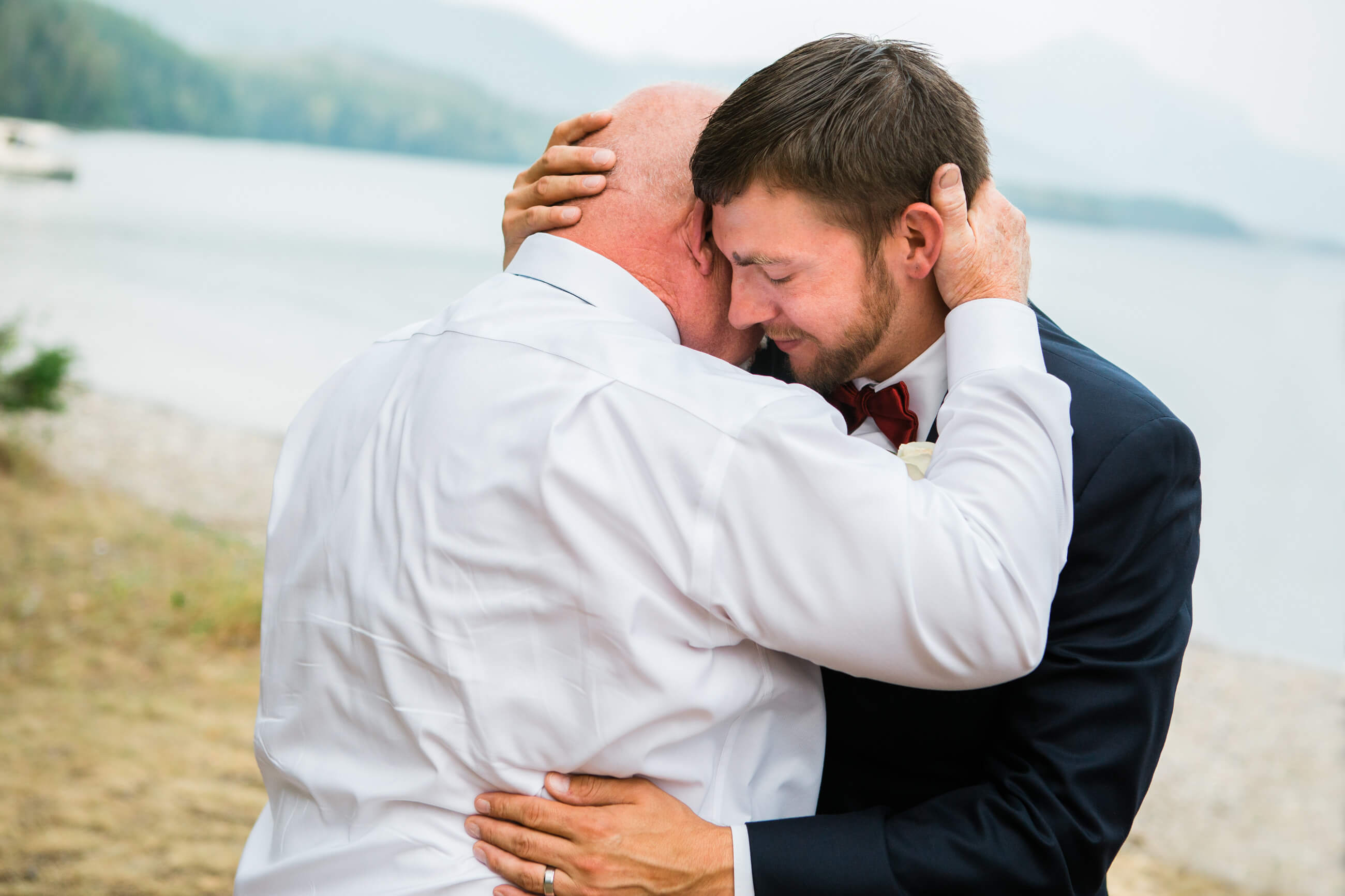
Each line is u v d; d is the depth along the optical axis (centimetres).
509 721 110
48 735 432
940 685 108
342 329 1491
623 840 110
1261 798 445
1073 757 114
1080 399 121
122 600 566
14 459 752
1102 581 115
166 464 806
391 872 113
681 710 110
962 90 123
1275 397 1204
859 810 135
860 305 122
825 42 120
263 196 2500
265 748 125
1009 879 113
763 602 106
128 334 1298
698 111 129
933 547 102
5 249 1691
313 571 122
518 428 111
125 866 348
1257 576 761
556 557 108
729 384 110
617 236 125
